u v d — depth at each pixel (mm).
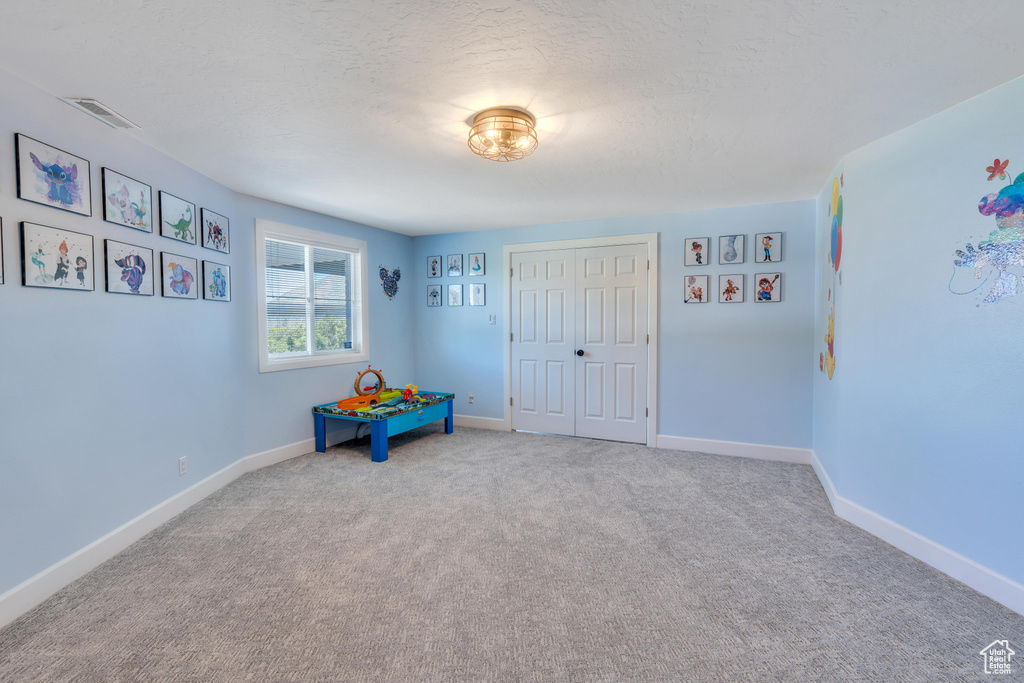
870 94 1932
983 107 1934
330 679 1488
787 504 2895
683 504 2898
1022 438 1817
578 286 4496
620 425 4371
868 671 1515
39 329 1897
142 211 2453
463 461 3783
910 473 2273
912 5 1367
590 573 2113
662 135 2348
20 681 1475
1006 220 1869
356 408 3990
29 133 1834
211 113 2094
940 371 2121
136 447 2436
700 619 1784
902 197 2285
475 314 4992
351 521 2654
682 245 4035
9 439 1780
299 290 4012
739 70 1741
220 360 3186
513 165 2793
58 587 1960
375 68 1717
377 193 3418
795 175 3020
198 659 1572
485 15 1405
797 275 3674
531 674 1505
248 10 1378
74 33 1494
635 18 1428
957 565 2045
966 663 1550
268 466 3639
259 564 2188
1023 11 1388
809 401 3688
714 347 3965
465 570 2139
